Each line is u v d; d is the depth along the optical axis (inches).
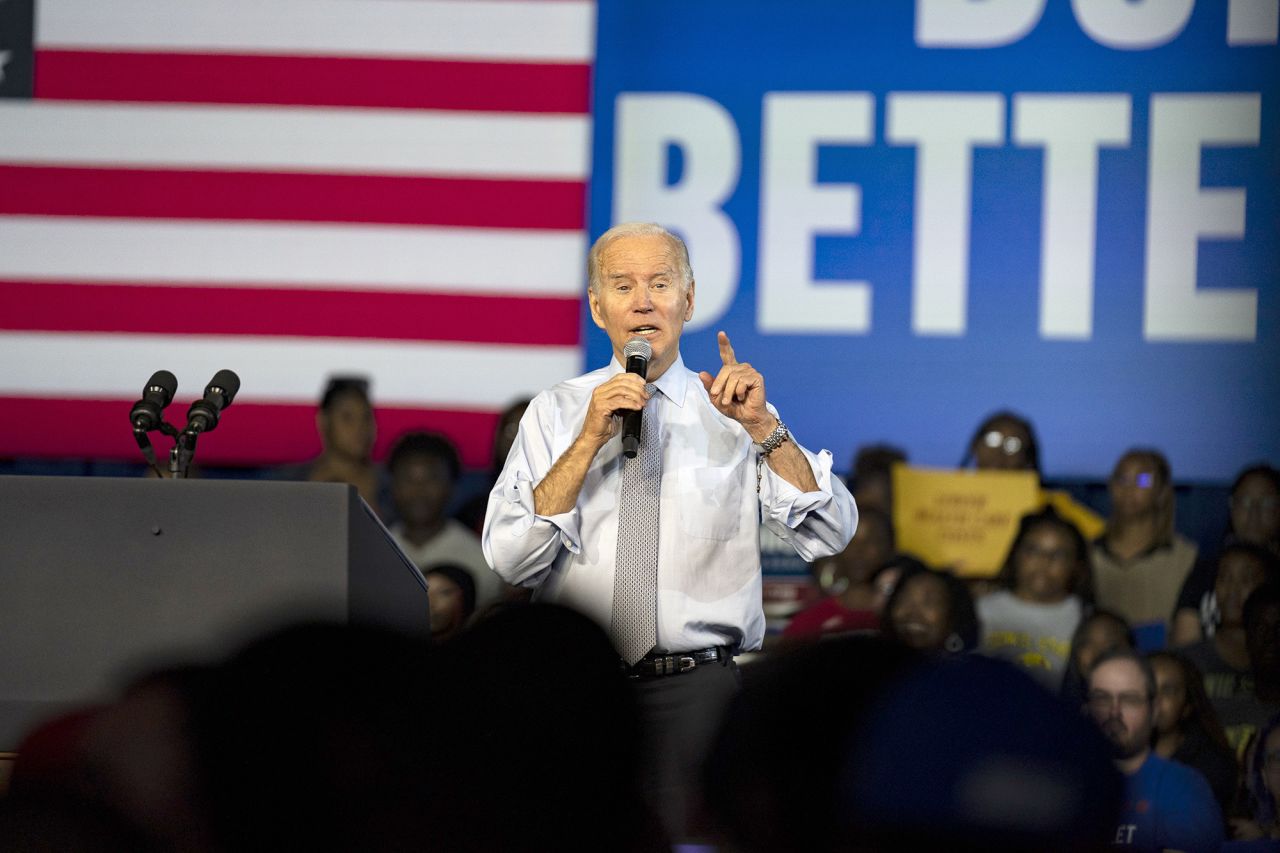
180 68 593.0
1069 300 575.2
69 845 117.5
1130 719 486.6
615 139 588.7
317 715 116.6
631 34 589.0
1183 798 477.4
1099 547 559.8
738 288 583.8
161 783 117.3
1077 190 575.5
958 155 579.2
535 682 127.7
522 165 590.6
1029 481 566.9
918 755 106.4
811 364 581.3
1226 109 570.6
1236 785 493.7
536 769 126.2
